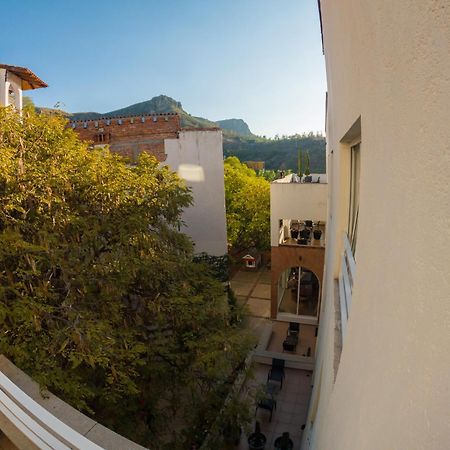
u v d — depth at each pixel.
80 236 8.56
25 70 13.04
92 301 8.00
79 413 3.20
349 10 2.95
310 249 17.27
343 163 5.18
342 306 4.39
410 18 1.39
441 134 1.14
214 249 17.06
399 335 1.49
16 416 3.07
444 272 1.10
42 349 6.14
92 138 16.86
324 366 5.95
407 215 1.46
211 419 8.81
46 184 7.66
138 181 10.02
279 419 11.91
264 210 25.69
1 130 7.90
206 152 16.53
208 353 8.37
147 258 9.02
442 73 1.12
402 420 1.37
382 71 1.84
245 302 20.97
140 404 8.46
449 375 1.05
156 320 9.22
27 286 7.18
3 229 7.46
